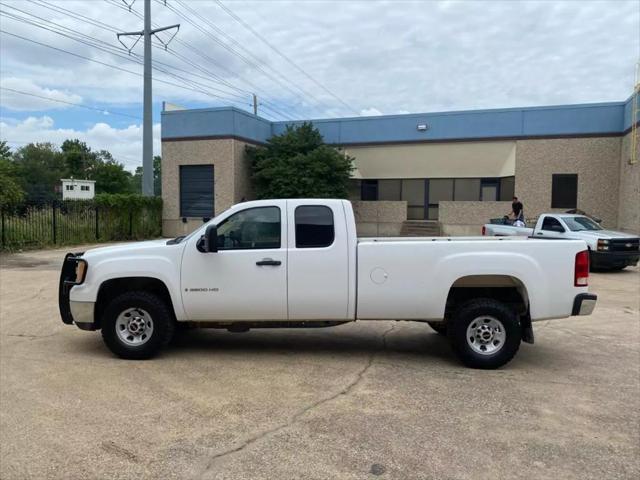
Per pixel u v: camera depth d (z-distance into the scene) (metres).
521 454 3.98
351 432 4.33
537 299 6.06
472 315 6.10
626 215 22.78
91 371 5.89
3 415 4.62
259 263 6.21
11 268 14.98
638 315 9.32
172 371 5.93
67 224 21.89
